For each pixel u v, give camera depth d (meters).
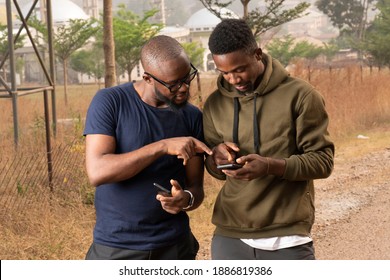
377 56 42.69
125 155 3.24
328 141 3.44
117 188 3.35
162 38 3.28
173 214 3.42
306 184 3.50
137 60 36.88
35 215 7.18
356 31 85.88
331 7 85.75
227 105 3.52
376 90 16.41
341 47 93.75
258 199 3.46
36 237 6.81
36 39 38.09
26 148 9.54
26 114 15.02
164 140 3.27
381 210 8.38
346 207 8.55
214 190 8.73
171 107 3.30
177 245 3.44
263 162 3.29
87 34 37.47
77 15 71.62
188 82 3.27
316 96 3.43
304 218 3.47
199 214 7.86
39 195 7.82
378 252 6.78
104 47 14.38
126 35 35.81
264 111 3.44
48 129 8.60
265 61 3.47
